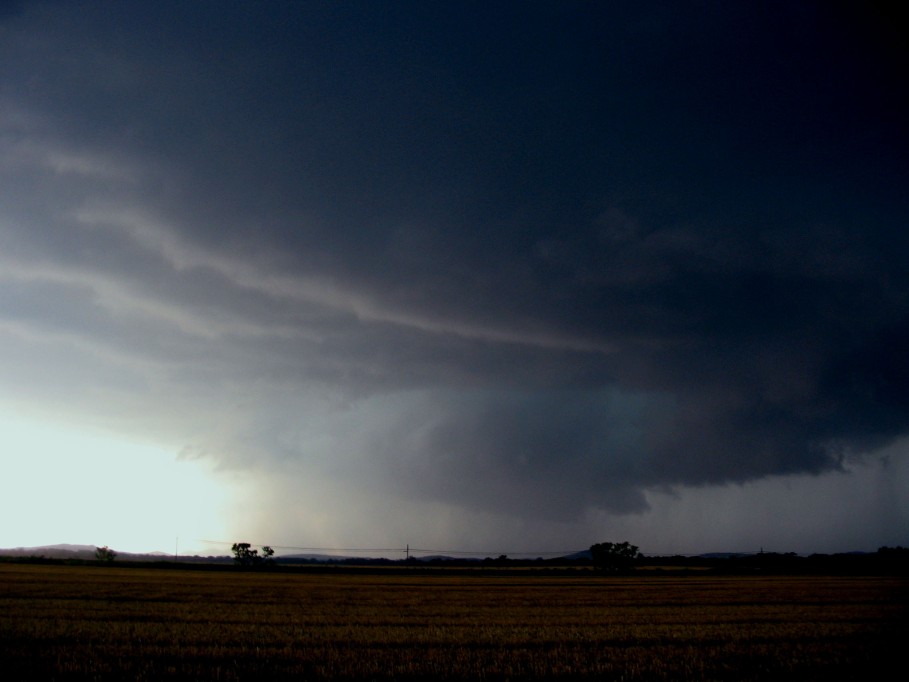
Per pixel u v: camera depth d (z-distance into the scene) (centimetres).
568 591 5403
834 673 1791
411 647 2167
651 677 1742
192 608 3384
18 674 1691
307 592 5012
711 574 9281
